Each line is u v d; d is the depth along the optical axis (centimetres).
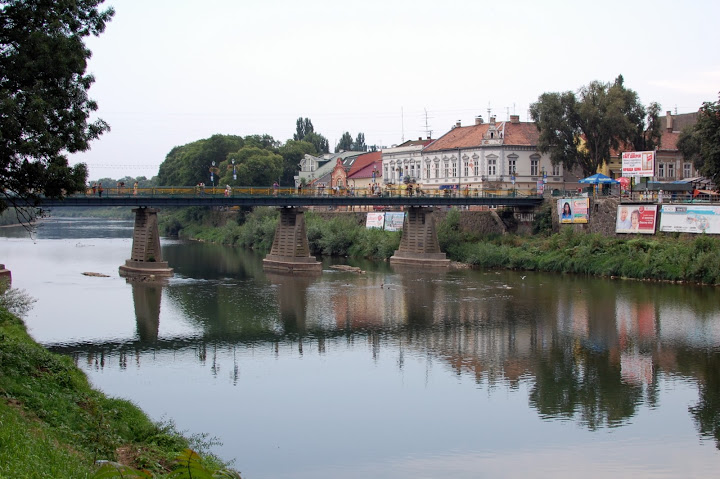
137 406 4238
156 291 8750
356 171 17975
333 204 11244
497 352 5759
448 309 7500
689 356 5556
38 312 7288
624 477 3541
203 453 3434
